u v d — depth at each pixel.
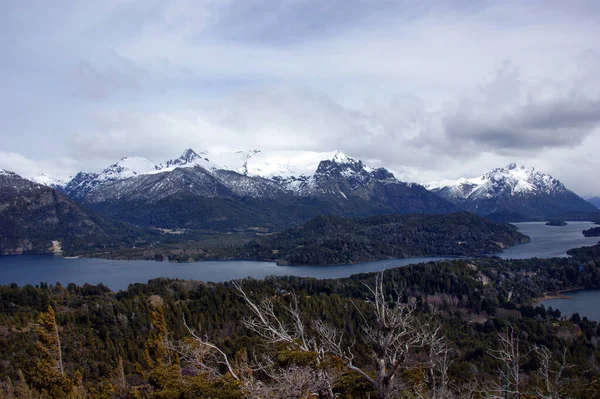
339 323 80.62
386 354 21.12
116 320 87.12
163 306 94.19
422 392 24.36
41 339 55.59
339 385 22.17
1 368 67.31
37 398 52.62
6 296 104.31
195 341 26.14
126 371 68.50
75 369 69.38
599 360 71.50
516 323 95.06
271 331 25.17
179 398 24.41
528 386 29.62
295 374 21.38
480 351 76.12
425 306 112.62
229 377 23.78
